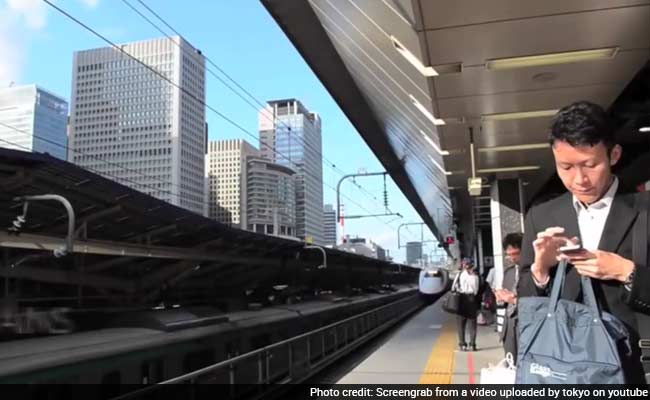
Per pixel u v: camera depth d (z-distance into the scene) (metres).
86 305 9.81
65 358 5.79
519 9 5.99
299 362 10.38
